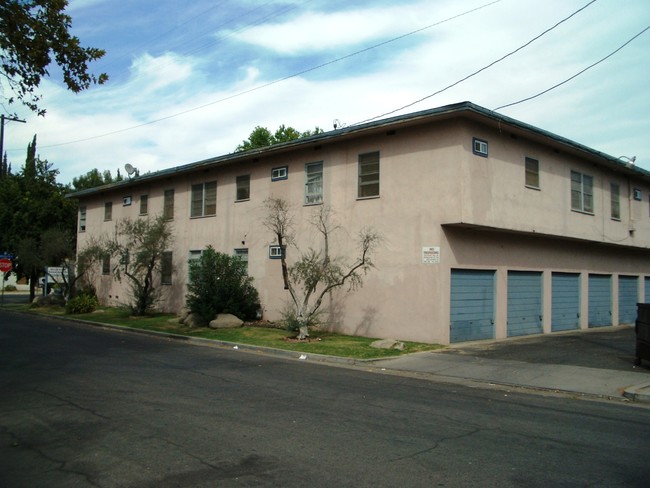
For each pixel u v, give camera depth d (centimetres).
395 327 1642
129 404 816
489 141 1633
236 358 1355
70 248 3231
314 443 630
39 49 1020
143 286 2644
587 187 2162
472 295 1666
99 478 513
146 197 2822
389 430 694
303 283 1928
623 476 533
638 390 948
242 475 523
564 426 733
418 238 1602
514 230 1711
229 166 2314
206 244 2403
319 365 1280
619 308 2522
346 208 1808
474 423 741
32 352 1370
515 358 1338
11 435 653
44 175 3753
